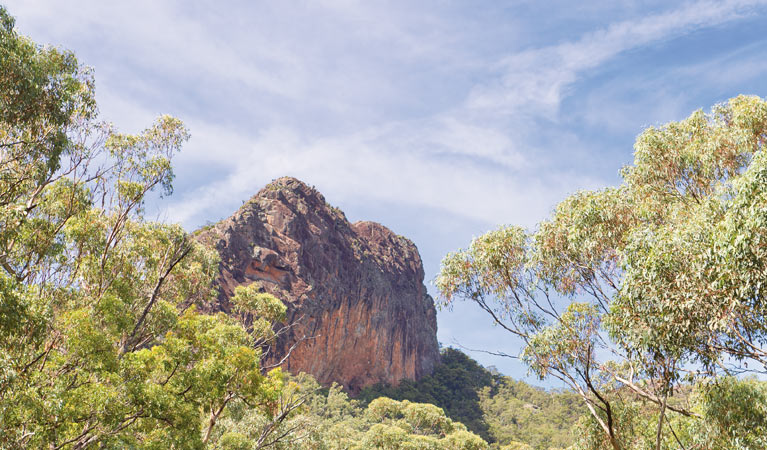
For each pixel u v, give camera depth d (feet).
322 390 407.85
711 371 40.37
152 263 88.48
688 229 38.60
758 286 34.73
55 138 63.21
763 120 53.88
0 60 53.57
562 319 53.01
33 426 49.08
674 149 57.77
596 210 51.11
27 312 47.34
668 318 38.17
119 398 57.21
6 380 44.21
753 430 44.96
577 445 58.29
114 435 58.03
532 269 57.06
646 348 39.60
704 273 36.78
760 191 34.63
